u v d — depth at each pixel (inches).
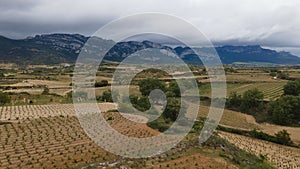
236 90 4407.0
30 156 1540.4
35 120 2517.2
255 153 2278.5
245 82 5024.6
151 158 1446.9
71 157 1505.9
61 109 3100.4
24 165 1403.8
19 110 3093.0
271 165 1862.7
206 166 1381.6
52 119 2536.9
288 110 3489.2
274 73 5954.7
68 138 1891.0
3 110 3102.9
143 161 1405.0
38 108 3201.3
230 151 1734.7
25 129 2171.5
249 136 2979.8
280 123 3469.5
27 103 3550.7
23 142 1813.5
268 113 3654.0
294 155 2514.8
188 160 1443.2
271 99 3966.5
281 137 2871.6
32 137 1932.8
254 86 4717.0
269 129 3253.0
